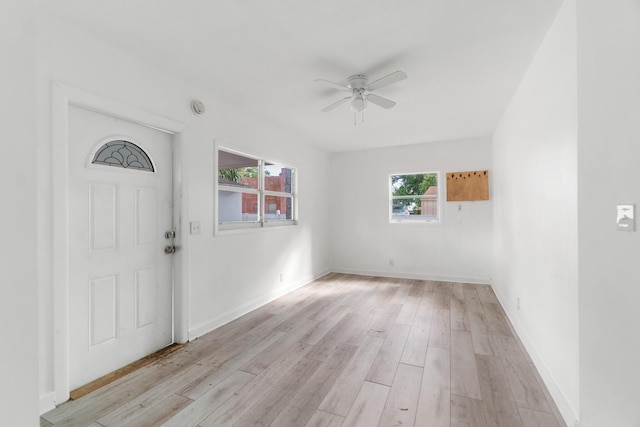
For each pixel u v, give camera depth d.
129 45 2.18
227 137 3.31
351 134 4.67
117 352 2.29
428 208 5.43
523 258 2.77
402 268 5.45
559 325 1.87
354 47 2.25
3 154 0.51
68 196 1.99
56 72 1.85
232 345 2.71
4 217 0.52
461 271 5.05
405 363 2.37
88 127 2.11
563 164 1.81
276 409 1.83
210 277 3.06
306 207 5.08
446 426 1.68
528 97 2.58
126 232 2.36
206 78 2.72
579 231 1.52
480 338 2.83
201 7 1.80
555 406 1.85
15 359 0.53
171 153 2.76
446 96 3.18
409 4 1.79
